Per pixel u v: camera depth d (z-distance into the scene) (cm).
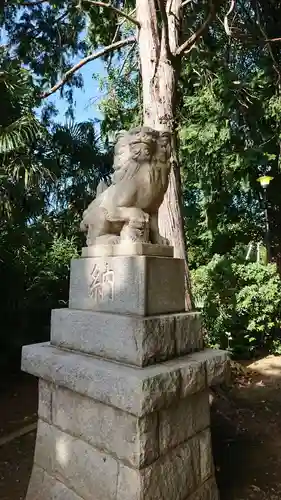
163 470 189
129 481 180
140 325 189
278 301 666
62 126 781
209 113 561
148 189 219
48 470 226
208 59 569
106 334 206
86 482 201
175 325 210
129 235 216
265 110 565
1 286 536
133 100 717
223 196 699
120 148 226
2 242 543
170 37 479
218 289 668
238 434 374
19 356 578
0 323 548
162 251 221
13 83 488
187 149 595
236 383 538
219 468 301
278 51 591
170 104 454
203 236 773
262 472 294
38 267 612
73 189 798
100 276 223
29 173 490
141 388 169
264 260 777
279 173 655
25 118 469
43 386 236
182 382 191
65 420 218
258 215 809
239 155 564
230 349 682
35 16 686
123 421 186
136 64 652
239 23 601
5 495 261
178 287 224
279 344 711
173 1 481
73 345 227
